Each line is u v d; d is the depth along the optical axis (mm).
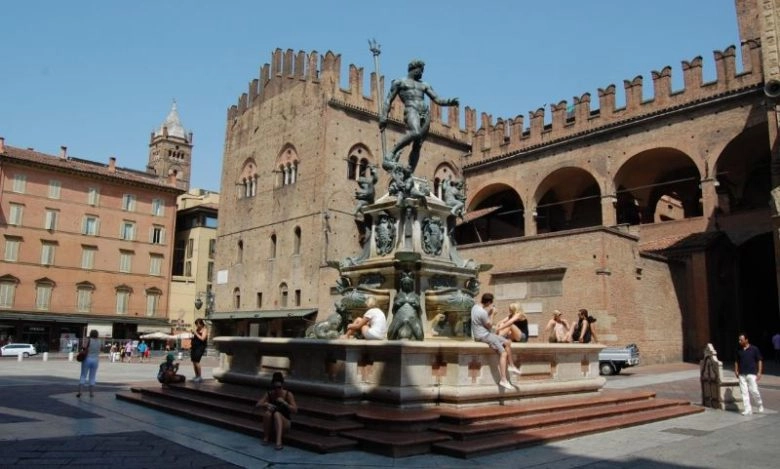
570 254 31641
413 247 14930
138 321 69000
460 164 54094
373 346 11156
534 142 48094
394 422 9812
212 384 15672
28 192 63750
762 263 43938
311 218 47500
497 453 9438
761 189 45125
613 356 26859
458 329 14188
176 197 73875
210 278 76438
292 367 12875
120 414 13375
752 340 41844
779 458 9617
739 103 37000
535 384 12773
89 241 66938
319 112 48438
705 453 9953
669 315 33656
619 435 11445
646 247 38094
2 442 10070
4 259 61781
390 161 15695
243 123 58094
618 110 43000
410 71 16344
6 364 36719
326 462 8734
